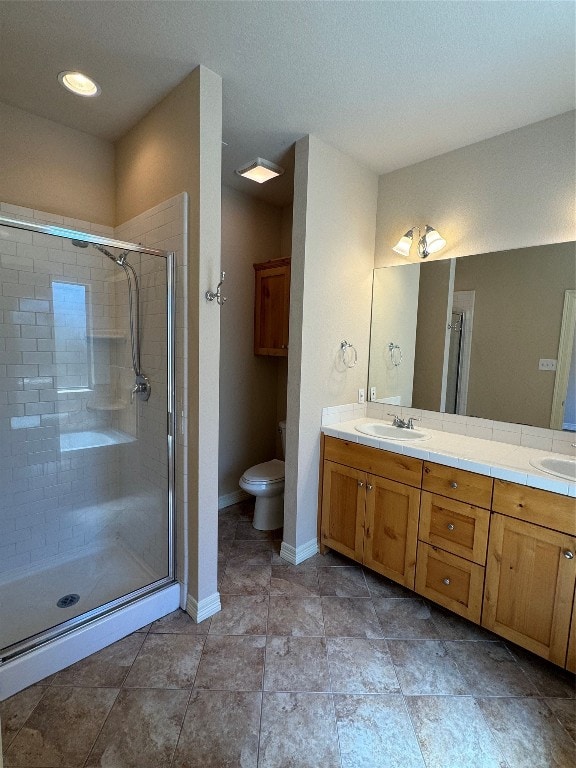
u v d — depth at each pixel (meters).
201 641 1.80
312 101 1.93
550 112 1.97
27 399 2.11
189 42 1.56
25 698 1.49
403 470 2.09
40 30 1.50
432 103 1.93
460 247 2.36
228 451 3.27
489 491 1.76
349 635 1.86
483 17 1.41
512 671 1.67
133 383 2.24
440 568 1.96
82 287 2.24
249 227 3.19
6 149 2.04
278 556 2.54
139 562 2.27
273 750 1.32
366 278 2.74
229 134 2.24
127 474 2.36
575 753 1.34
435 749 1.34
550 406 2.05
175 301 1.90
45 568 2.20
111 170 2.44
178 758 1.29
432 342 2.50
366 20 1.43
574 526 1.53
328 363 2.53
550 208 2.03
